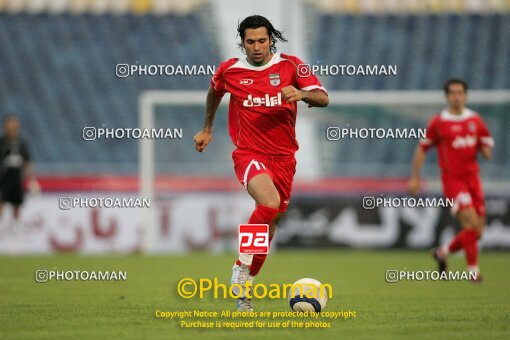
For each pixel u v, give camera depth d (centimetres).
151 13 8925
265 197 2284
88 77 8381
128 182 6259
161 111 7856
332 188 6309
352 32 8781
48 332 1972
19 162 5747
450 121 3734
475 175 3744
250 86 2408
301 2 8988
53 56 8612
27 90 8306
